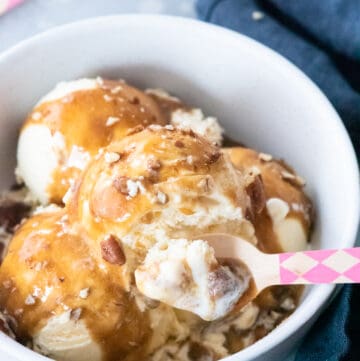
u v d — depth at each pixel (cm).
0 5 42
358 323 30
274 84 34
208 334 31
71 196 30
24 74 35
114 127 33
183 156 29
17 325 29
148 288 28
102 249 29
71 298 29
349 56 40
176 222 29
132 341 29
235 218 29
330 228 31
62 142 33
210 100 37
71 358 29
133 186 28
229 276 29
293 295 31
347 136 32
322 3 39
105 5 42
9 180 35
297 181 34
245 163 33
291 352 30
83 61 36
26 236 30
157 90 37
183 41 35
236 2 40
